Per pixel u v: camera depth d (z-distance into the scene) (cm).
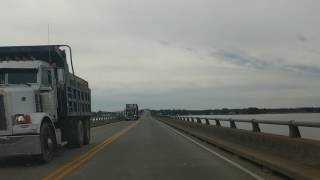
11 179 1384
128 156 2002
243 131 2075
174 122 5994
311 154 1309
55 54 2169
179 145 2608
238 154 1927
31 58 2153
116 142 2891
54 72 2031
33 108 1770
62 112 2147
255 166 1630
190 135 3678
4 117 1648
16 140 1650
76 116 2436
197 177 1385
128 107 10950
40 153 1678
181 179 1352
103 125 6781
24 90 1747
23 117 1664
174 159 1870
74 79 2366
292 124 1447
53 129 1822
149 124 6975
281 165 1367
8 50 2147
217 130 2720
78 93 2481
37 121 1678
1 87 1728
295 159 1412
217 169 1555
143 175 1433
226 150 2203
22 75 1845
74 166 1661
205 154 2075
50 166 1673
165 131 4462
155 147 2472
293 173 1250
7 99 1658
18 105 1720
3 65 1831
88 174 1462
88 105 2781
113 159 1884
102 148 2431
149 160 1839
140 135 3725
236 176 1393
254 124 1953
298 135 1482
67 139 2319
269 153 1672
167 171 1516
